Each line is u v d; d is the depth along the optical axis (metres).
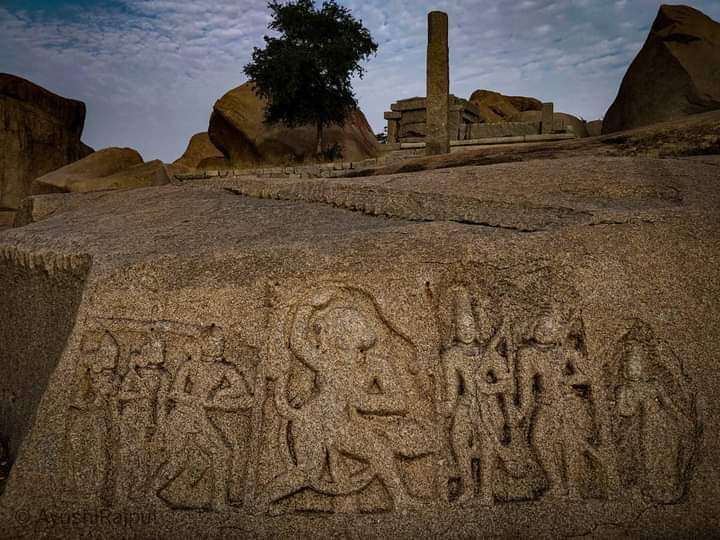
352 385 2.95
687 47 10.19
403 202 4.05
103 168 12.34
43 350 3.58
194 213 4.28
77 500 2.82
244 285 3.05
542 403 2.94
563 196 3.84
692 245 3.17
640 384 2.96
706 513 2.80
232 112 18.41
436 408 2.93
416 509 2.80
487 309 3.05
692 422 2.94
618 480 2.85
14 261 4.06
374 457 2.87
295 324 2.99
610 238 3.17
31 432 2.89
